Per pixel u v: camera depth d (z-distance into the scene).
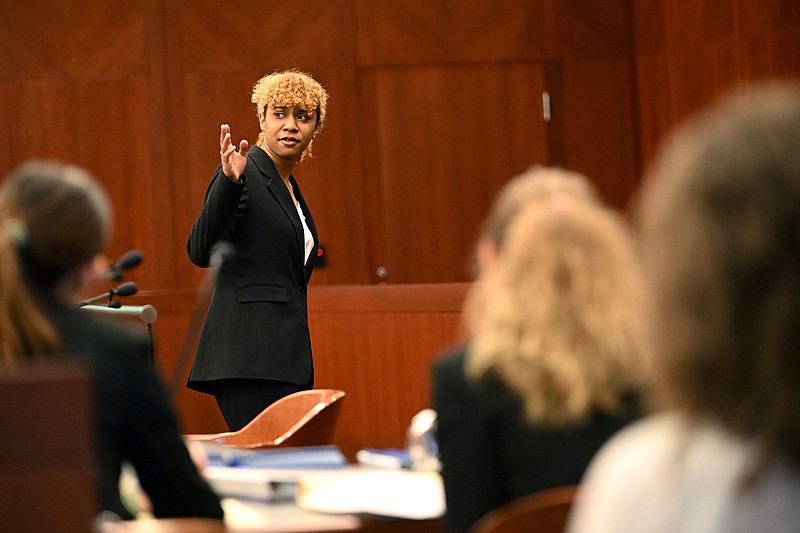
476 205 23.97
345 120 23.66
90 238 5.05
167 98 23.12
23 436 3.80
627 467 2.47
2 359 4.83
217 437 9.24
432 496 5.23
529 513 3.95
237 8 23.38
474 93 24.05
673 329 2.37
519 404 4.48
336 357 15.96
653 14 23.73
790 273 2.25
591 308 4.47
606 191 24.39
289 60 23.48
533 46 24.17
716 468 2.35
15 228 4.93
